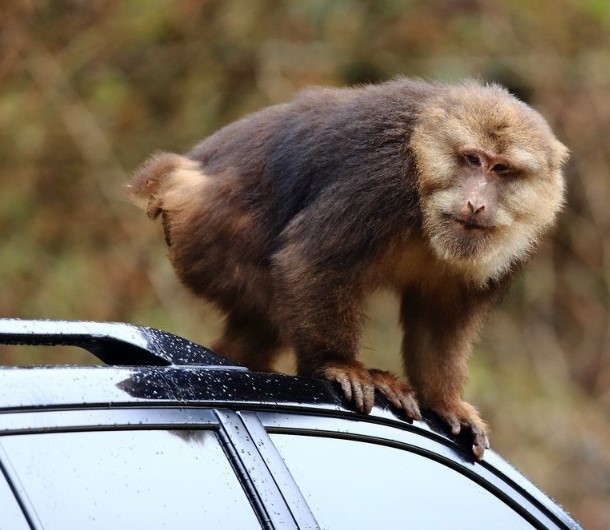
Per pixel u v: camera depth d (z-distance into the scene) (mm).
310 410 7961
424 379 13094
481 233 12211
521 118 12602
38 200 31078
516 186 12453
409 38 33094
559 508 9453
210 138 14383
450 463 8945
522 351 34469
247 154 13312
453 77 32219
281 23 32500
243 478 7086
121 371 6984
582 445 31781
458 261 12141
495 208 12242
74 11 32000
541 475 30891
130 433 6715
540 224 12898
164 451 6812
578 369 35500
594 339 36094
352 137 12055
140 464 6645
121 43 32125
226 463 7078
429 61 32656
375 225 11852
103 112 31594
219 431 7184
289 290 11734
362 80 32875
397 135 12031
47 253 30812
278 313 11984
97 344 7637
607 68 33812
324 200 11852
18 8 31266
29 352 29094
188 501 6734
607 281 34875
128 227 30859
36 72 31203
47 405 6398
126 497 6465
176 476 6770
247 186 13156
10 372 6418
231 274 13336
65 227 31000
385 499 8070
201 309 30094
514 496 9203
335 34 32719
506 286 13188
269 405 7652
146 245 30750
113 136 31656
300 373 11680
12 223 30797
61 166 31219
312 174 12180
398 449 8562
